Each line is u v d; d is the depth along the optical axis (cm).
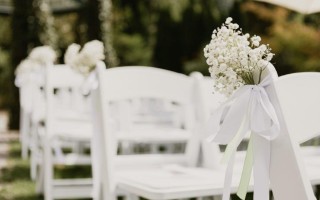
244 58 170
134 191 262
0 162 773
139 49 1953
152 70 320
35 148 573
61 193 447
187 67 1708
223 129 174
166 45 1803
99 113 301
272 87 167
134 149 663
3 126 1462
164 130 504
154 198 241
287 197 164
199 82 325
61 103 677
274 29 1357
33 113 586
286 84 167
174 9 1780
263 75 172
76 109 622
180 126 561
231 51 173
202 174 282
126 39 1945
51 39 1369
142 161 321
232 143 178
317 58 1320
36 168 687
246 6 1445
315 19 1403
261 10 1411
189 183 253
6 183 614
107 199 285
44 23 1361
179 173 292
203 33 1747
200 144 324
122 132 465
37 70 599
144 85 317
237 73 174
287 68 1348
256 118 167
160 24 1805
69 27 2030
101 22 1370
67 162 454
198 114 322
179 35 1781
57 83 513
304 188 157
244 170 181
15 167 728
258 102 168
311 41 1312
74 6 1733
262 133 165
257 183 167
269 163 168
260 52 170
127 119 509
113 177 285
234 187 250
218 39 177
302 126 168
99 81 300
